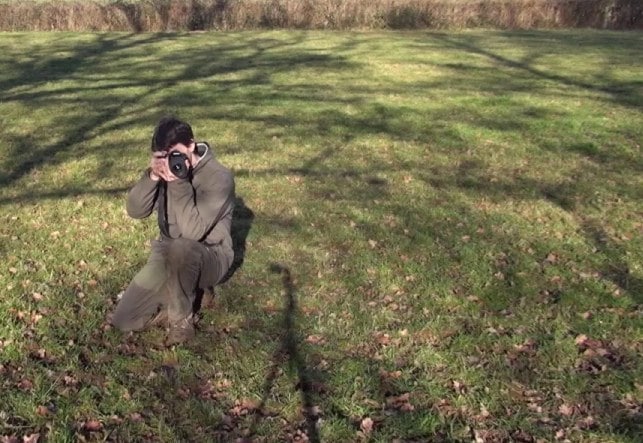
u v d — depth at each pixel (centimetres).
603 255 532
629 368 390
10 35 1891
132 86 1169
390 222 588
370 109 1006
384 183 688
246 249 530
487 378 379
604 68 1398
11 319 423
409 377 379
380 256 523
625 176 718
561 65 1433
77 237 547
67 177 689
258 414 351
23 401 351
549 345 410
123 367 384
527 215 611
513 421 346
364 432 338
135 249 526
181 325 402
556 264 518
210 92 1122
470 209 622
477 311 448
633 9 2230
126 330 412
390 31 2105
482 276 494
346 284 480
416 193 661
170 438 332
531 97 1106
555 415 352
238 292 464
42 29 2036
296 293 466
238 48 1644
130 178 688
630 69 1386
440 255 527
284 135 860
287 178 696
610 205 635
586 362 395
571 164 759
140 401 356
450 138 860
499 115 981
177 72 1310
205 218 403
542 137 868
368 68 1369
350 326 427
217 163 411
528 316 443
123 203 618
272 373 382
